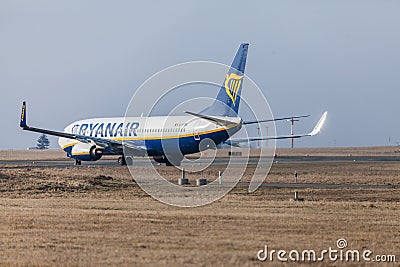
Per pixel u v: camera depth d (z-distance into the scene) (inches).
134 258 2368.4
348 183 6422.2
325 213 3823.8
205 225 3240.7
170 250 2544.3
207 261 2314.2
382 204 4436.5
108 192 5398.6
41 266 2233.0
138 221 3376.0
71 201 4611.2
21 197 5049.2
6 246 2635.3
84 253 2476.6
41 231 3031.5
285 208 4124.0
